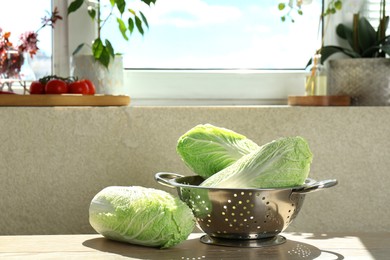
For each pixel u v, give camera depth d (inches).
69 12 61.1
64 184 55.5
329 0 68.4
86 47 66.4
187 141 39.9
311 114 56.9
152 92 67.0
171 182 37.0
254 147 40.5
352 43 66.5
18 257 32.4
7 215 55.3
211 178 36.3
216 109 56.2
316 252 33.9
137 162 55.9
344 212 57.7
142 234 34.1
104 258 32.3
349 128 57.2
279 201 34.2
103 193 36.2
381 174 57.6
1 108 54.7
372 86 60.8
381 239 37.4
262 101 68.5
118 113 55.6
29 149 55.1
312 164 57.2
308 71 68.7
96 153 55.6
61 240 36.7
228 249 34.6
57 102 55.2
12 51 58.7
